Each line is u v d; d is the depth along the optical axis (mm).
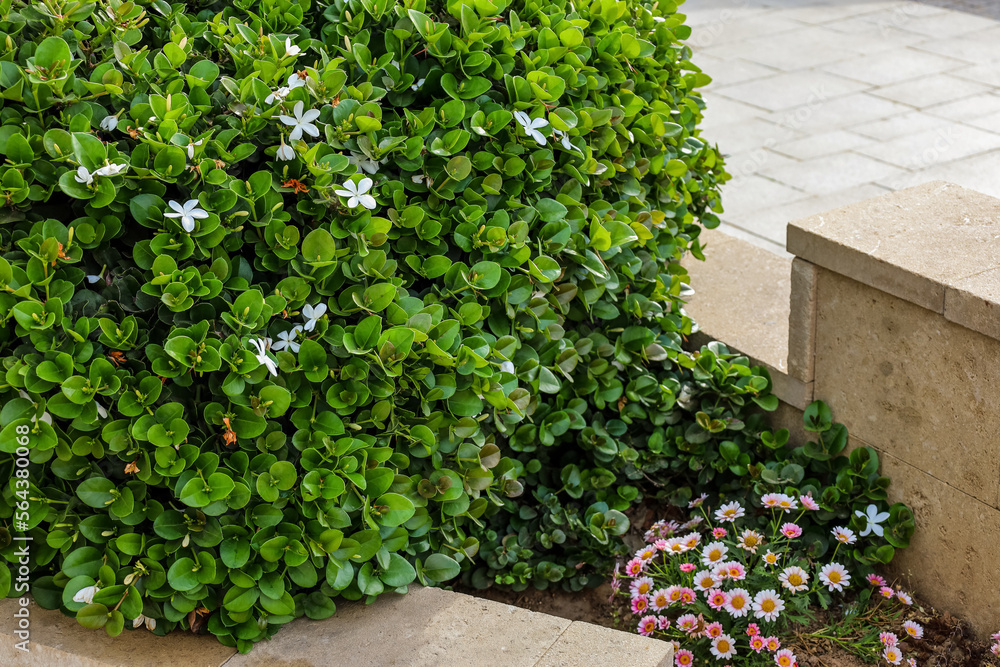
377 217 2062
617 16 2541
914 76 6160
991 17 7426
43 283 1818
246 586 1962
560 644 1981
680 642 2326
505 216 2240
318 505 2010
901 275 2197
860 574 2475
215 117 2045
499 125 2229
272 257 2025
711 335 2906
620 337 2664
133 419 1909
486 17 2223
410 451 2160
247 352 1891
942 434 2266
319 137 2100
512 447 2451
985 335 2074
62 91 1886
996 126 5219
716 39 7293
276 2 2240
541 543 2551
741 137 5348
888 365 2352
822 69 6434
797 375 2596
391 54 2176
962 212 2459
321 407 2082
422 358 2146
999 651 2205
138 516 1955
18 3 1986
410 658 1944
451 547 2285
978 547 2264
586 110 2420
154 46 2172
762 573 2336
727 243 3535
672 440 2725
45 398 1889
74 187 1828
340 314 2055
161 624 2021
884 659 2260
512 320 2332
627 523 2527
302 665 1936
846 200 4480
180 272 1905
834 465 2584
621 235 2441
